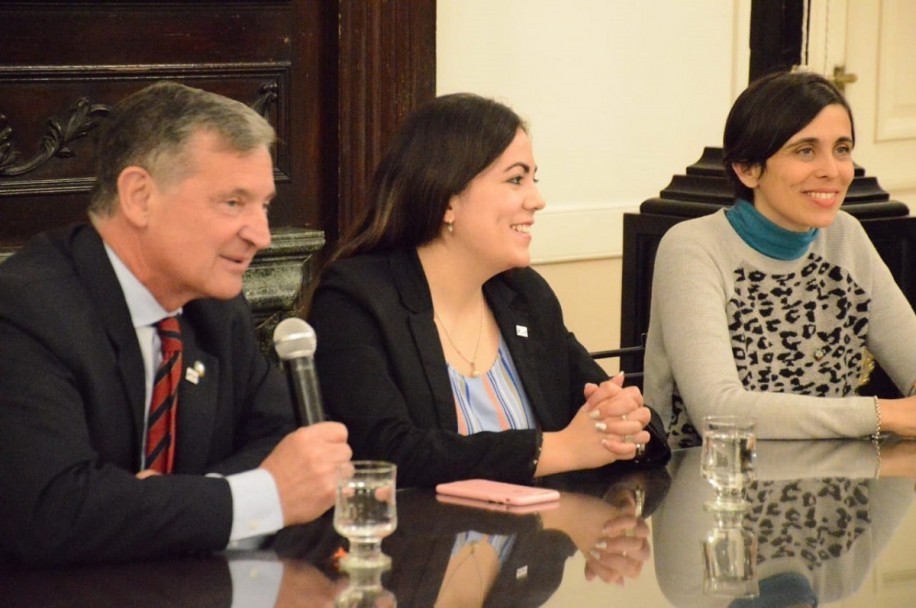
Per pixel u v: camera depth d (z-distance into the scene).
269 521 2.29
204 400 2.58
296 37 5.04
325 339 3.04
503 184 3.09
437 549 2.28
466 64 5.82
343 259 3.17
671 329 3.58
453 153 3.08
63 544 2.19
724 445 2.64
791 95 3.58
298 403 2.43
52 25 4.48
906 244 4.55
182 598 2.01
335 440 2.37
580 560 2.24
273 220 5.07
